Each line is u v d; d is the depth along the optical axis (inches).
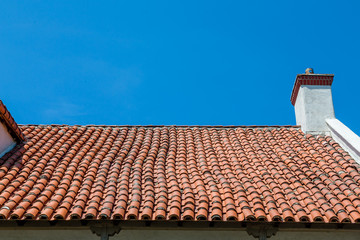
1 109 405.4
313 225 335.9
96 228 333.7
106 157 434.6
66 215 327.0
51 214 324.8
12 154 428.1
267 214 335.6
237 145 476.1
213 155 444.8
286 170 407.2
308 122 503.8
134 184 373.1
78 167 409.7
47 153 434.9
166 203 342.6
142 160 430.3
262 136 506.3
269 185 380.8
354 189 366.6
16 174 386.0
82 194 351.3
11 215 316.5
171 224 335.0
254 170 412.5
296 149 462.9
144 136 510.3
